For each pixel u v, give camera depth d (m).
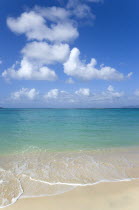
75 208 4.00
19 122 27.31
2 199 4.36
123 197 4.50
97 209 3.96
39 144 10.95
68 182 5.43
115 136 14.13
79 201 4.30
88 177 5.85
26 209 3.96
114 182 5.47
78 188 5.03
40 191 4.81
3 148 9.80
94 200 4.36
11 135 14.44
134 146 10.48
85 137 13.70
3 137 13.48
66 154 8.64
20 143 11.17
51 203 4.21
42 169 6.50
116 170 6.53
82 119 35.03
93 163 7.29
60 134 15.13
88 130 17.94
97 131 17.11
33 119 34.78
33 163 7.19
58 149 9.63
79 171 6.38
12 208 3.99
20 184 5.22
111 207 4.04
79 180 5.59
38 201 4.29
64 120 32.06
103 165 7.06
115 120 31.83
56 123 25.91
